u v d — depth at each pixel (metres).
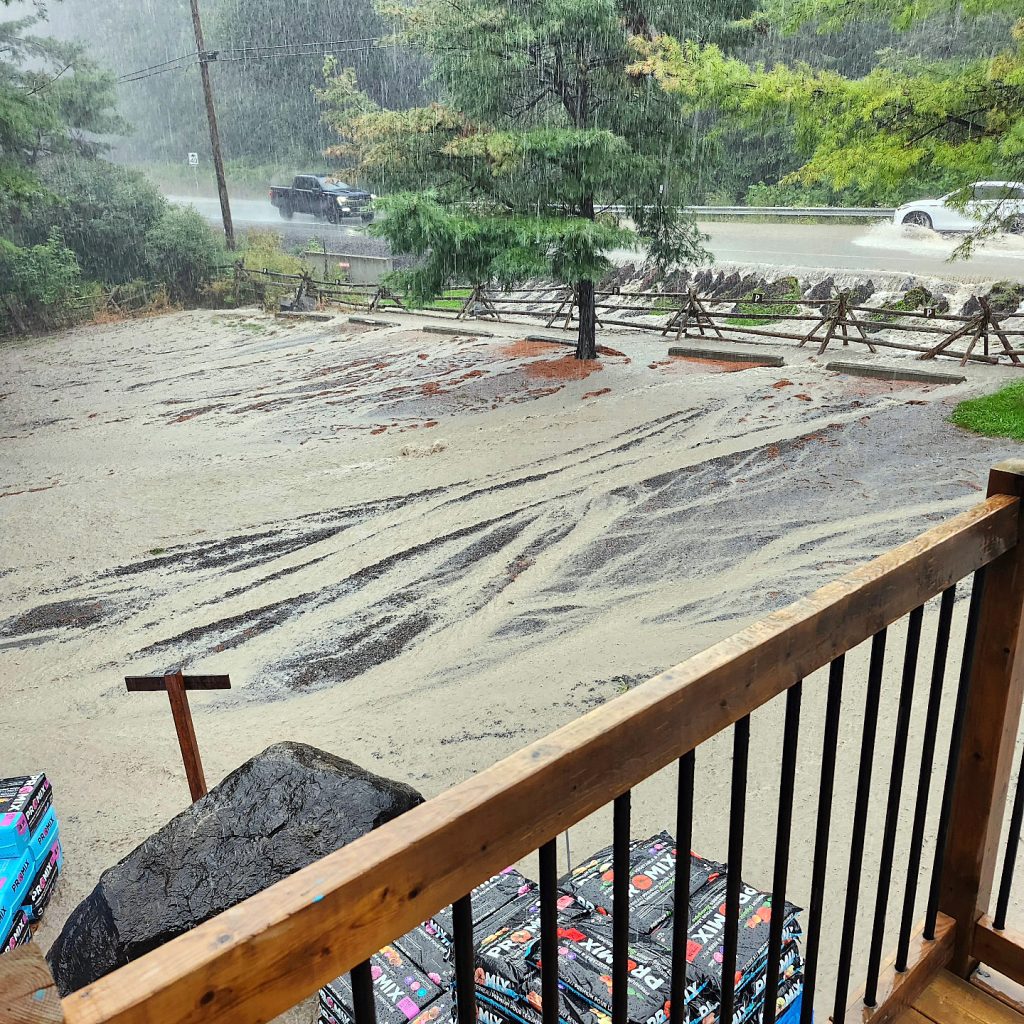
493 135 14.41
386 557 9.22
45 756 6.40
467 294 24.50
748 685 1.20
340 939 0.81
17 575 9.43
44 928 4.73
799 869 4.43
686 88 11.34
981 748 1.85
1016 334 13.86
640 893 2.60
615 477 10.82
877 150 10.93
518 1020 2.30
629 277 22.09
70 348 23.88
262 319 25.23
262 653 7.59
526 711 6.44
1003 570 1.74
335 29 42.88
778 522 9.17
